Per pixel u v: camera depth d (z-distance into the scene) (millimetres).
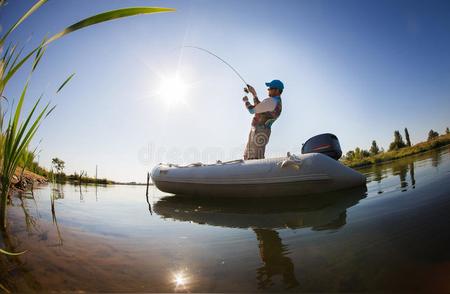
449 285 882
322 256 1278
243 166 3568
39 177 6398
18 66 987
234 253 1453
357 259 1182
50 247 1507
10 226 1915
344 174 3174
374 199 2410
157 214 2852
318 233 1663
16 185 4262
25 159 2811
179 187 4184
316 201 2816
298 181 3150
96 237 1801
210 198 3928
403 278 973
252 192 3426
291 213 2406
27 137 1820
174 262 1346
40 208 2812
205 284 1097
